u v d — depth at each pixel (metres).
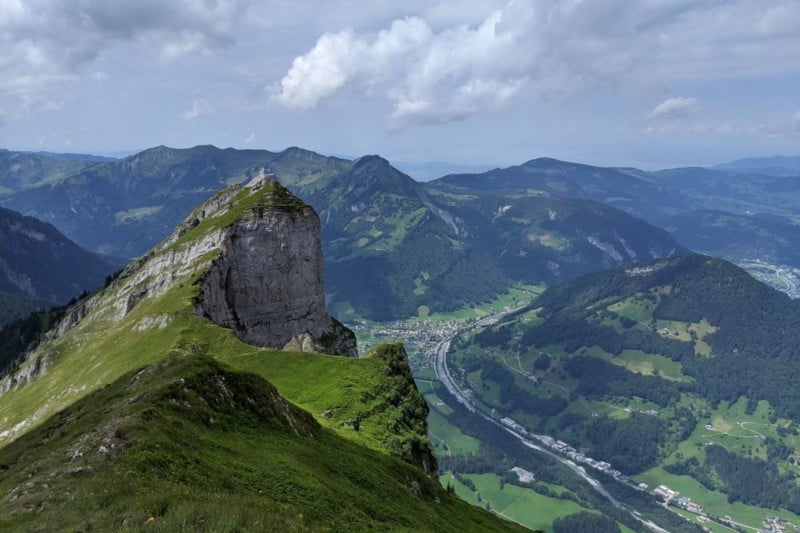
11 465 54.31
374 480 63.31
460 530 68.25
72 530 30.70
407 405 104.12
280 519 35.12
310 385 99.62
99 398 64.31
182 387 55.53
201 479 41.19
